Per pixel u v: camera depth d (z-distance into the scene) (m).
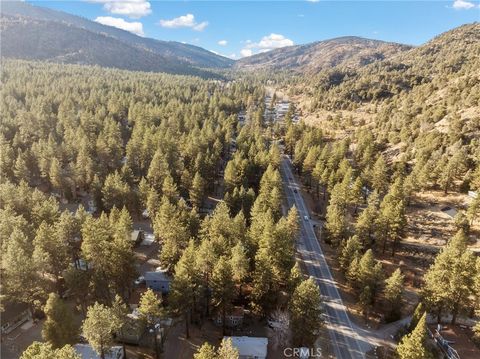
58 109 150.62
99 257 59.03
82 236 67.75
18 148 111.00
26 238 60.88
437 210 97.31
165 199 82.38
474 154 107.62
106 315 46.16
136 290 67.50
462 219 85.19
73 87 192.88
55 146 113.00
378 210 90.81
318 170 113.19
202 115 173.75
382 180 106.38
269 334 59.84
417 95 180.25
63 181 102.56
